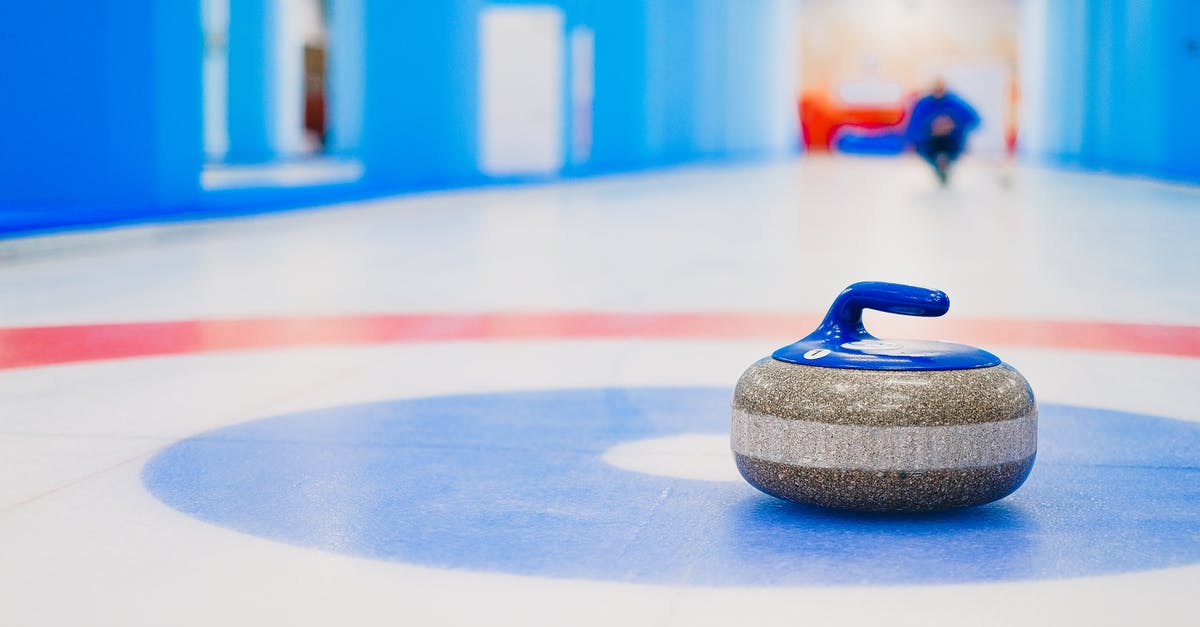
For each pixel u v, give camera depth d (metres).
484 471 4.40
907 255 13.70
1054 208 22.00
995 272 11.90
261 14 40.12
